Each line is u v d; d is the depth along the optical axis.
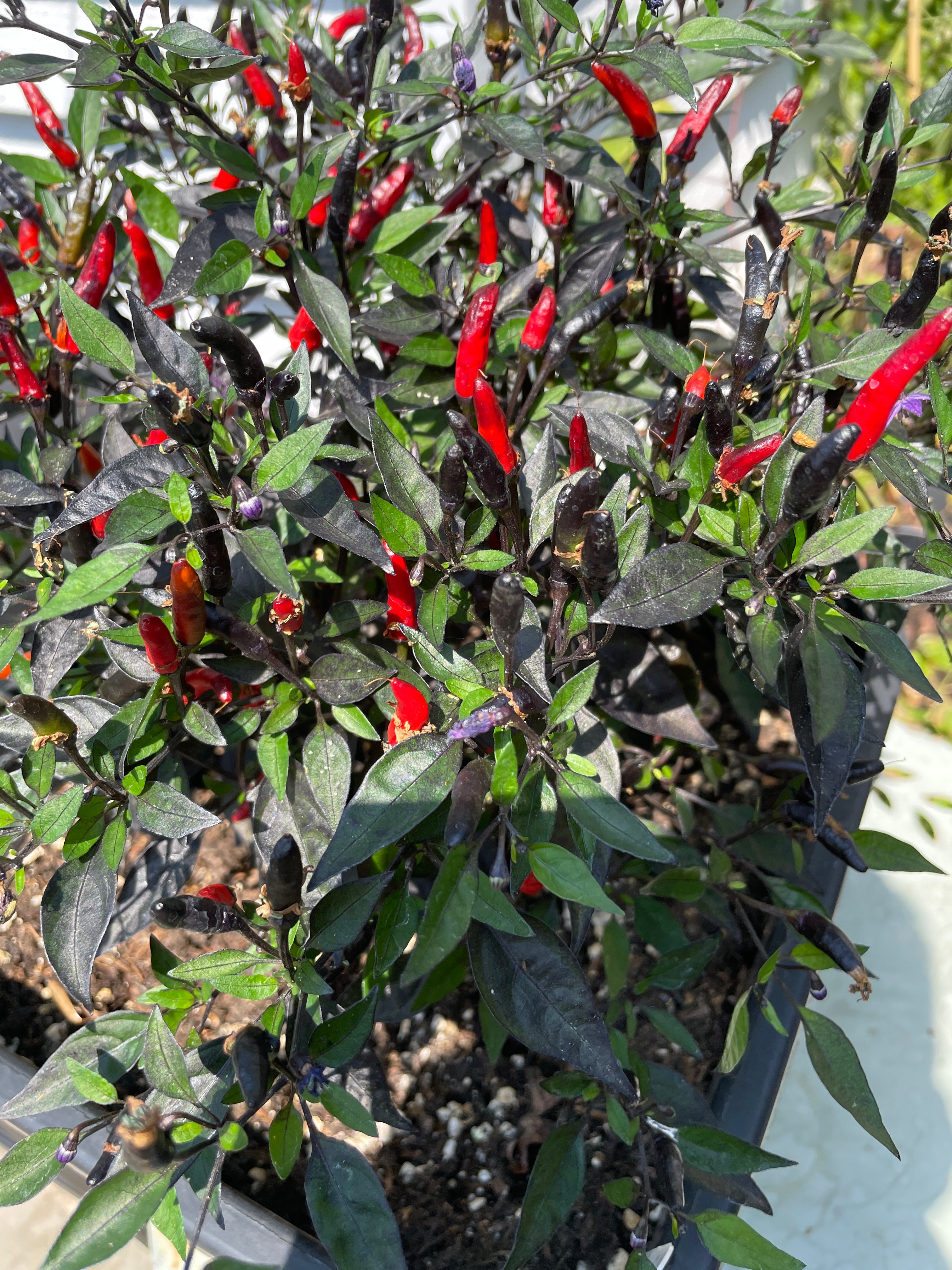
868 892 0.56
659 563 0.28
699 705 0.45
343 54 0.45
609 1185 0.33
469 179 0.43
